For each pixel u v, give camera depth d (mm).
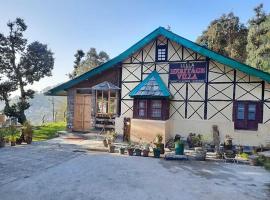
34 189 7961
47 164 10898
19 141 15516
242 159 12375
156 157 12750
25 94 30562
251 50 26969
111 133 16250
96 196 7473
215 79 15609
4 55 29156
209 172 10234
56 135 19234
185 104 16203
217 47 33938
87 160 11719
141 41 16906
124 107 17719
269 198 7555
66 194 7594
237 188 8367
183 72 16312
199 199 7379
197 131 15742
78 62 43062
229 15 34719
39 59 30812
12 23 29156
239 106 15141
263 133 14430
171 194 7719
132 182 8742
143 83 16688
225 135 15109
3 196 7383
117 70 18031
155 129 15750
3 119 25547
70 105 19250
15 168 10188
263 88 14625
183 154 12711
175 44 16562
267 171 10508
